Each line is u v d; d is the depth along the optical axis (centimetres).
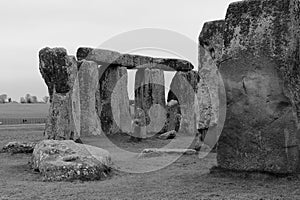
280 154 873
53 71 1658
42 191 823
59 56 1666
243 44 920
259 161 894
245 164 909
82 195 787
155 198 756
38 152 1060
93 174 943
